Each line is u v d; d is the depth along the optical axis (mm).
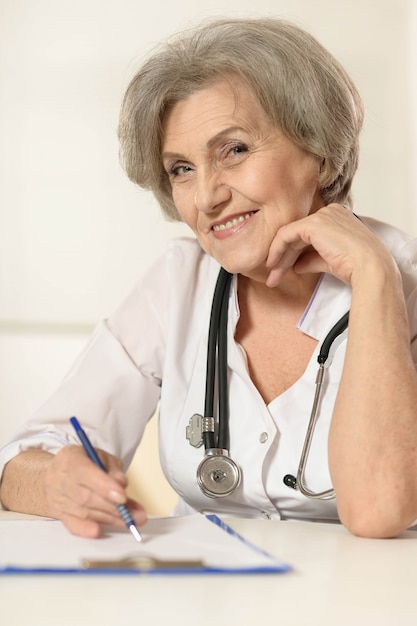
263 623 722
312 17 4352
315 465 1412
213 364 1525
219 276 1595
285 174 1436
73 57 4457
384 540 1154
